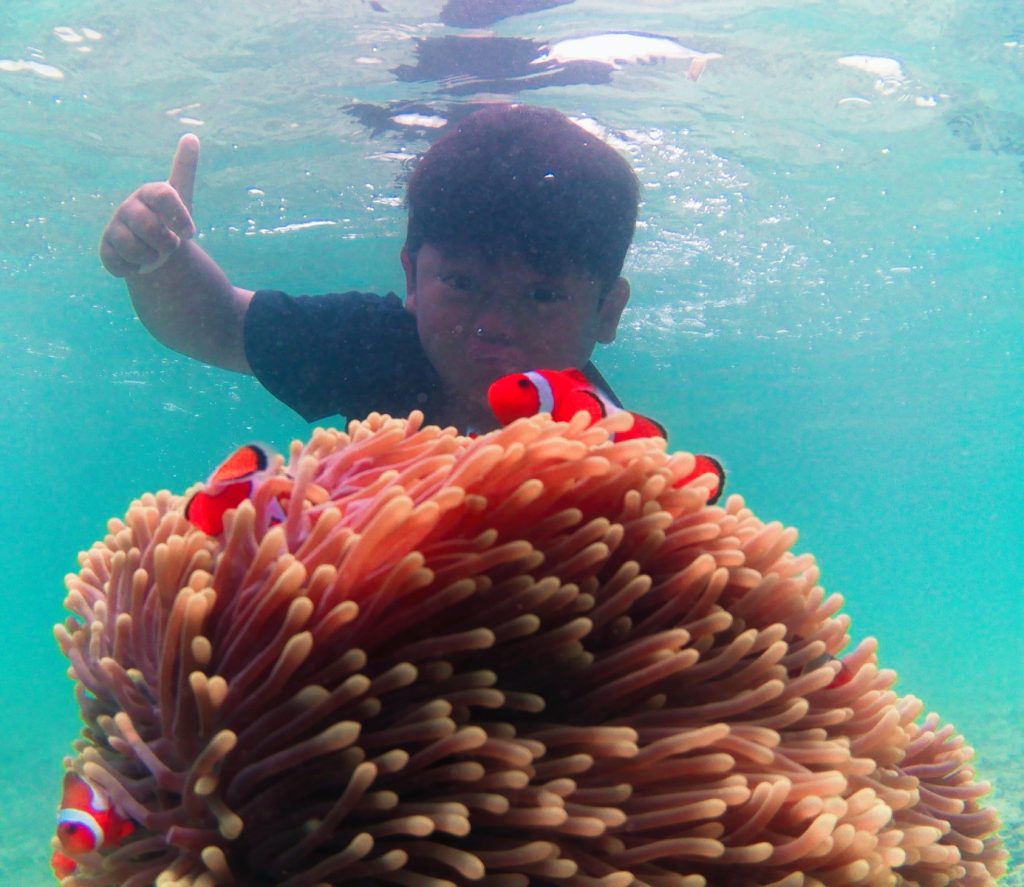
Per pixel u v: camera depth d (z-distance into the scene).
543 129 0.56
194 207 1.74
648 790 0.21
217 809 0.18
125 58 1.25
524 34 1.21
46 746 2.55
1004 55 1.31
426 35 1.20
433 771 0.19
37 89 1.33
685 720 0.22
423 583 0.19
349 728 0.18
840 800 0.21
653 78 1.34
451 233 0.55
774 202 1.82
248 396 3.27
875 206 1.88
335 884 0.18
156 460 5.44
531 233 0.55
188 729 0.20
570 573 0.21
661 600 0.23
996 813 0.31
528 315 0.57
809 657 0.25
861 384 3.98
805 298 2.52
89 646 0.25
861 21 1.21
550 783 0.19
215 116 1.41
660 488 0.23
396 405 0.62
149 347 2.71
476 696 0.19
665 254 2.06
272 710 0.19
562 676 0.21
